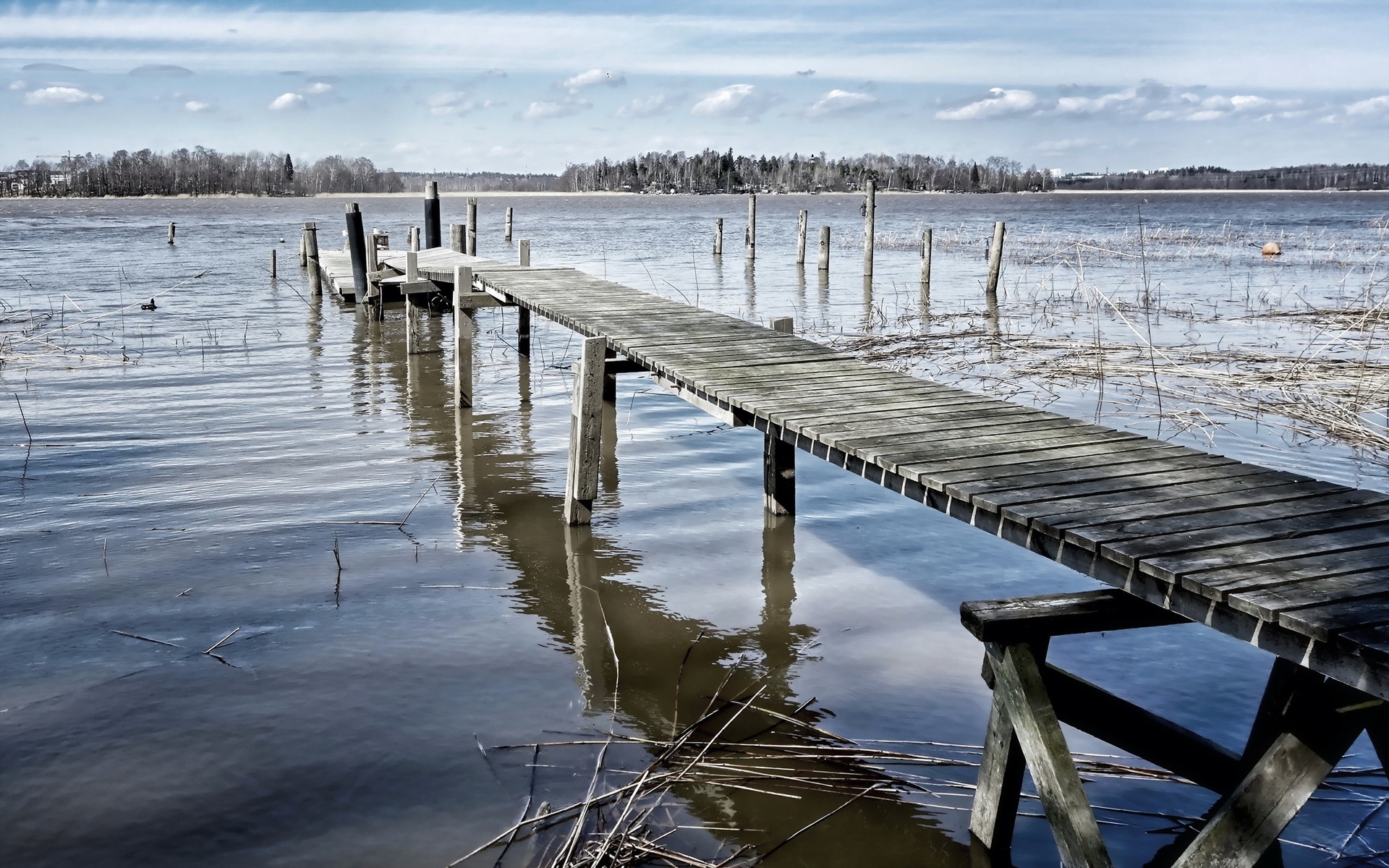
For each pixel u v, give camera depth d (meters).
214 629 6.02
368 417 11.59
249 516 8.05
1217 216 76.81
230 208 110.38
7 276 27.98
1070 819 3.39
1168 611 3.77
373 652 5.77
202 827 4.12
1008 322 18.41
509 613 6.34
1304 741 3.16
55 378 13.64
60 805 4.27
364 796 4.36
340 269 23.83
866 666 5.65
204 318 19.83
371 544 7.49
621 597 6.62
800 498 8.83
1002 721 3.83
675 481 9.22
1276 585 3.34
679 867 3.89
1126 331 17.09
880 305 21.52
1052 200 169.62
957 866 3.95
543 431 11.09
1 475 9.05
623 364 10.43
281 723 4.96
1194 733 3.93
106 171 179.38
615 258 36.50
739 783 4.49
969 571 7.08
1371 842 4.02
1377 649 2.75
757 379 7.33
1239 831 3.23
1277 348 14.88
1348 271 26.95
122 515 8.03
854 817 4.26
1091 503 4.36
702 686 5.41
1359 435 9.84
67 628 6.00
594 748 4.79
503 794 4.39
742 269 31.41
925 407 6.41
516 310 21.66
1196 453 5.26
